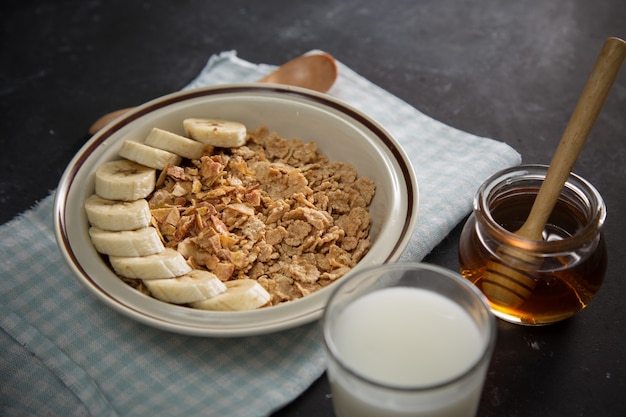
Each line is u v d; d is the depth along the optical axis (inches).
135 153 23.8
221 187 23.5
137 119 24.6
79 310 22.2
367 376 17.2
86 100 29.5
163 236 22.8
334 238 22.5
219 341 21.2
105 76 30.4
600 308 21.5
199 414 19.7
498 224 21.0
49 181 26.6
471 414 18.3
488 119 27.6
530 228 19.9
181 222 22.8
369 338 17.8
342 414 18.5
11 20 33.1
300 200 23.3
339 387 17.6
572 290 19.8
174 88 29.7
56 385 20.8
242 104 25.0
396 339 17.7
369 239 22.8
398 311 18.1
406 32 31.6
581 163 25.5
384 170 22.9
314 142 24.9
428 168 25.4
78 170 23.3
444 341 17.7
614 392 20.0
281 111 25.0
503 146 25.8
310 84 27.9
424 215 23.6
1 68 31.0
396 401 16.9
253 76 29.1
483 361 16.7
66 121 28.7
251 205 23.4
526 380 20.2
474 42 30.9
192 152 24.3
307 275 21.8
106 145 24.0
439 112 28.0
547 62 29.7
